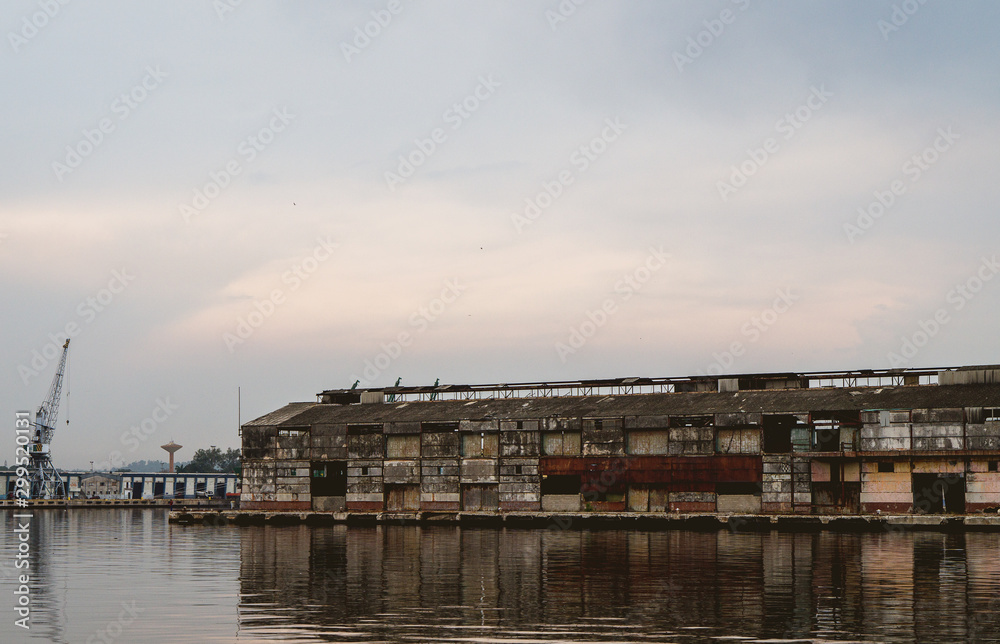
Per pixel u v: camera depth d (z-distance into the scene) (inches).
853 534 3046.3
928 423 3535.9
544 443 4180.6
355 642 1212.5
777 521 3491.6
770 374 4128.9
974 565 1955.0
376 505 4429.1
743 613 1381.6
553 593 1593.3
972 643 1176.2
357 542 2851.9
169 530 3722.9
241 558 2289.6
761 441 3786.9
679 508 3905.0
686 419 4003.4
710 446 3865.7
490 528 3718.0
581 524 3850.9
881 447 3607.3
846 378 4013.3
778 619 1333.7
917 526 3287.4
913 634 1227.2
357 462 4485.7
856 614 1362.0
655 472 3946.9
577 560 2154.3
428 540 2930.6
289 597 1578.5
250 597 1585.9
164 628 1321.4
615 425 4045.3
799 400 3855.8
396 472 4409.5
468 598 1546.5
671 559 2155.5
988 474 3415.4
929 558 2112.5
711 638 1218.0
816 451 3730.3
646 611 1407.5
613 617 1362.0
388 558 2247.8
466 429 4301.2
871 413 3641.7
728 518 3595.0
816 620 1323.8
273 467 4645.7
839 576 1775.3
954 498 3543.3
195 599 1569.9
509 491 4200.3
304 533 3415.4
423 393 4793.3
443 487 4318.4
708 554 2279.8
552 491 4190.5
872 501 3595.0
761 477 3769.7
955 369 3769.7
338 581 1780.3
